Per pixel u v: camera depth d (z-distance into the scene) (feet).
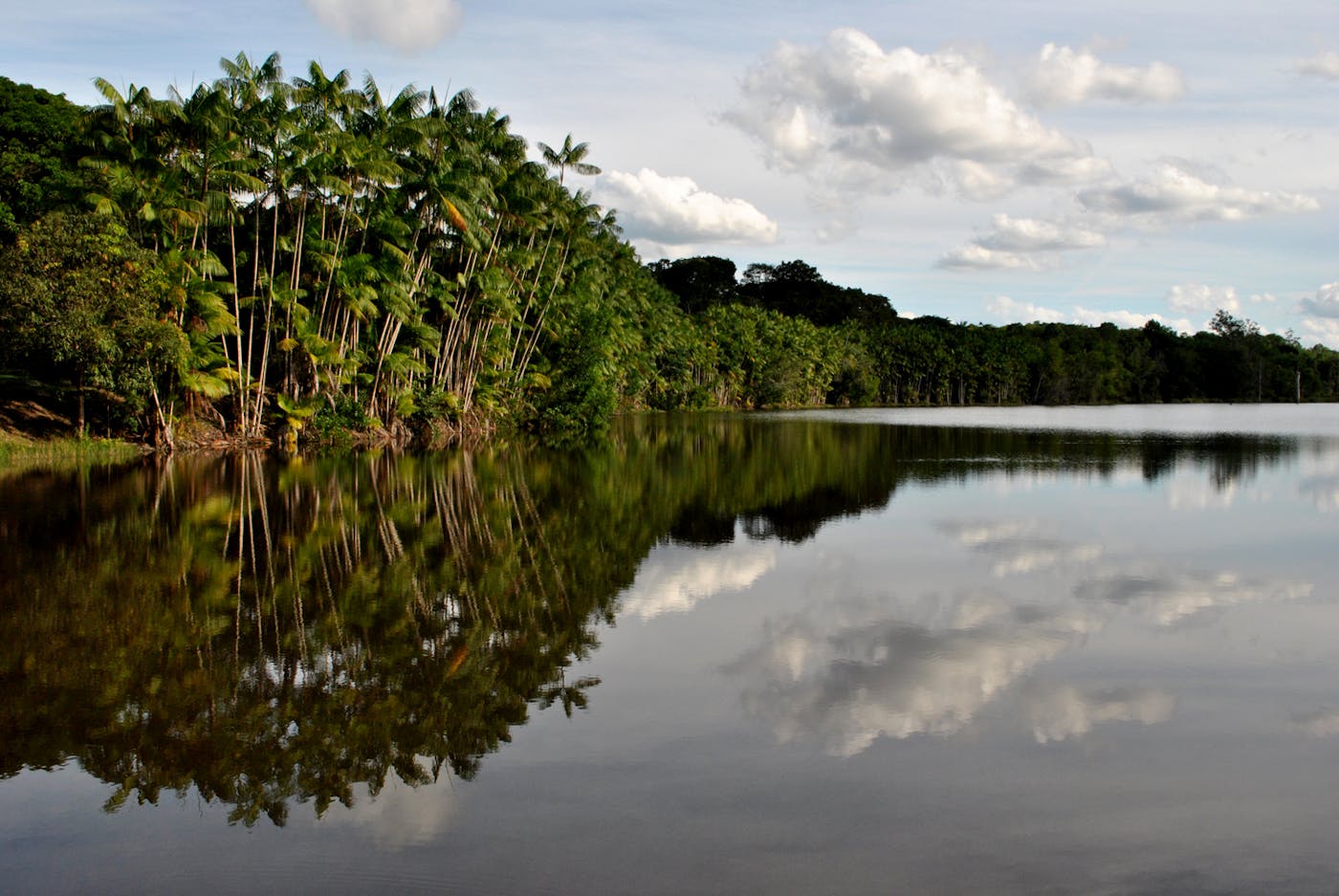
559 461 110.93
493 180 154.51
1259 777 22.58
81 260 100.32
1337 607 39.14
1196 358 474.90
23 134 130.62
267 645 33.81
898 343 443.32
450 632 35.65
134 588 42.63
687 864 18.65
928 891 17.65
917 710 27.14
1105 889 17.72
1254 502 72.90
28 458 100.32
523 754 24.17
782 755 23.94
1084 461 112.06
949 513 67.72
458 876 18.37
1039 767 23.20
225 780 22.98
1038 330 512.63
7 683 29.91
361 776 23.11
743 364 365.61
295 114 118.42
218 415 124.47
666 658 32.35
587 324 183.42
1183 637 34.68
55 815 21.30
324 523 61.21
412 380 155.12
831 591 42.52
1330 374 485.15
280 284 124.47
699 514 66.69
